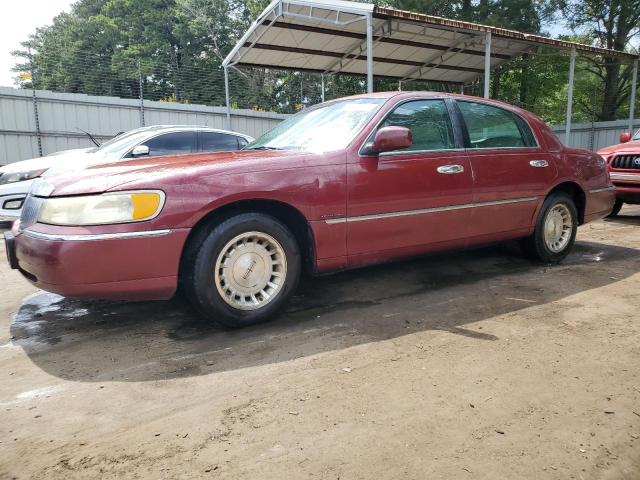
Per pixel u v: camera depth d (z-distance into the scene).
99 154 7.23
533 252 4.81
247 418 2.16
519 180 4.41
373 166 3.54
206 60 36.31
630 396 2.32
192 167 3.04
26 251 2.86
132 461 1.88
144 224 2.79
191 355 2.87
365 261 3.62
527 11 24.08
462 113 4.20
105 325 3.44
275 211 3.39
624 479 1.75
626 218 8.42
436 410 2.20
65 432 2.10
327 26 10.91
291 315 3.52
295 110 28.58
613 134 18.34
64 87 17.17
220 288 3.11
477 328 3.21
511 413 2.17
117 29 38.44
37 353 2.99
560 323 3.28
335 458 1.87
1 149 12.74
